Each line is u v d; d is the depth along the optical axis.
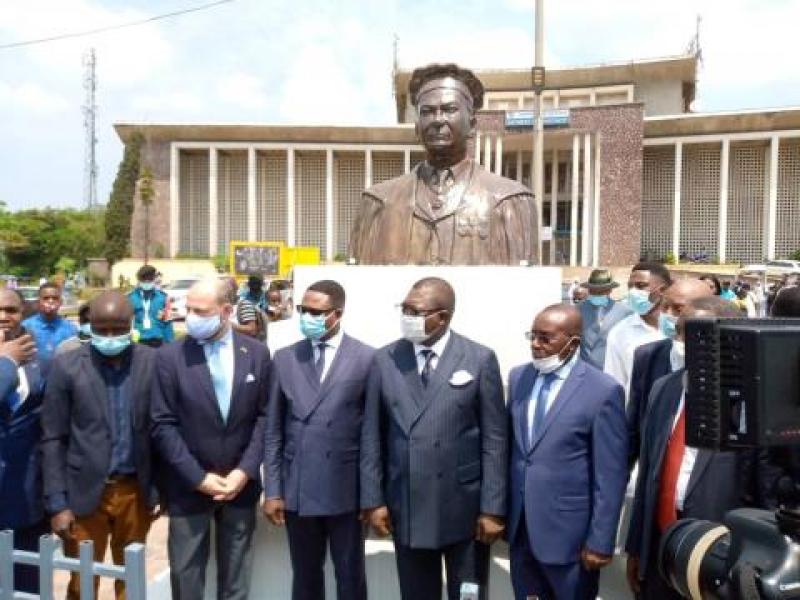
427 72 5.22
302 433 3.54
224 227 42.09
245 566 3.77
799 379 1.84
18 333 4.02
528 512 3.21
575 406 3.22
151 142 40.72
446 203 5.20
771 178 35.75
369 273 4.86
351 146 40.12
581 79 40.88
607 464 3.15
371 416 3.46
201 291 3.67
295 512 3.54
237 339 3.85
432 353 3.42
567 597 3.18
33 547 3.83
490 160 36.38
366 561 4.27
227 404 3.74
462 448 3.32
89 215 54.25
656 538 3.16
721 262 36.88
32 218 49.38
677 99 40.34
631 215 35.00
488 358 3.41
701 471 3.01
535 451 3.25
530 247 5.30
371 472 3.42
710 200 37.94
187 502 3.66
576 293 10.64
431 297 3.31
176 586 3.66
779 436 1.81
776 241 36.56
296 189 41.75
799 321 1.99
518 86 40.72
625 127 34.94
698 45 38.59
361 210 5.71
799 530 1.87
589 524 3.19
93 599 2.57
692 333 1.99
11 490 3.70
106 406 3.73
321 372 3.67
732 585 1.94
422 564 3.36
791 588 1.82
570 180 39.91
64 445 3.74
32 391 3.79
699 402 1.97
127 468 3.79
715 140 36.44
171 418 3.70
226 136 40.28
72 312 20.86
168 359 3.74
